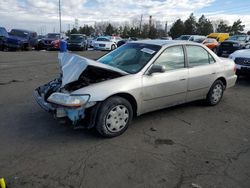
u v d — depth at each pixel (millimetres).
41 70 10023
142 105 4160
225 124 4633
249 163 3283
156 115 4949
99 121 3684
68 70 3764
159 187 2730
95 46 23781
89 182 2768
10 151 3357
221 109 5504
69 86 3844
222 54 15094
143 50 4562
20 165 3041
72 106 3447
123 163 3168
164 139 3910
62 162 3141
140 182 2805
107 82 3764
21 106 5164
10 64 11469
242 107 5707
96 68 3869
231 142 3893
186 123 4605
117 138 3875
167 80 4379
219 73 5457
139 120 4652
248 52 8625
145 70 4145
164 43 4676
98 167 3059
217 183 2834
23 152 3346
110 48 23859
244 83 8672
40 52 18938
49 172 2922
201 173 3018
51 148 3482
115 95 3814
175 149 3598
